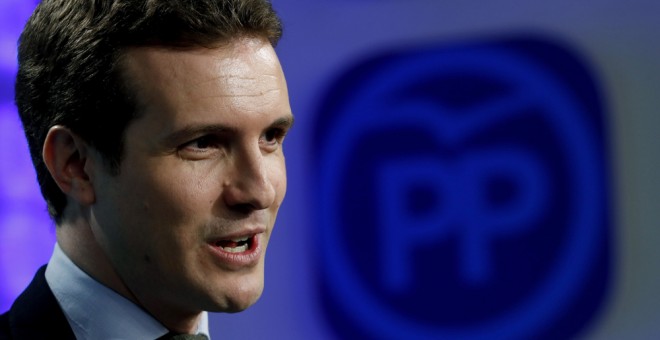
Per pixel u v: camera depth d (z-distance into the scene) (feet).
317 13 16.81
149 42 5.82
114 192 6.03
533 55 15.93
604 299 15.48
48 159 6.26
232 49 5.89
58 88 6.12
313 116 16.75
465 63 16.21
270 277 16.75
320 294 16.66
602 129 15.56
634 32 15.42
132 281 6.25
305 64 16.83
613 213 15.49
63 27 6.14
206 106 5.77
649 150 15.30
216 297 6.01
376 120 16.55
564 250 15.64
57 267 6.56
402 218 16.34
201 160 5.90
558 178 15.70
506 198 15.89
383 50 16.58
